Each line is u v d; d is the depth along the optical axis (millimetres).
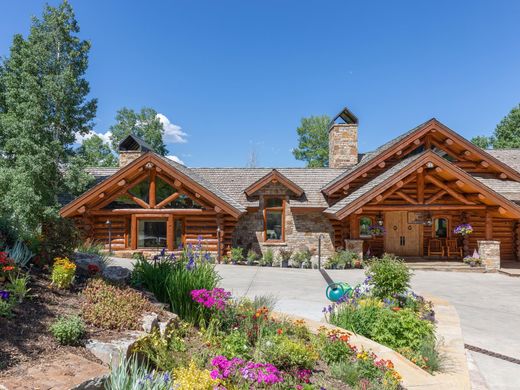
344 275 14477
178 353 4809
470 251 18719
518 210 15945
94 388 3475
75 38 18812
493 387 5684
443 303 10305
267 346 5070
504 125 43688
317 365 5277
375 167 19328
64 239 6695
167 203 17656
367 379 4867
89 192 16469
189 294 6301
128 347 4199
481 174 19766
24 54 18734
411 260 18547
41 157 17219
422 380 5242
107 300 5297
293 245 19578
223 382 3898
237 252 17609
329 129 24344
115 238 17625
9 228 6730
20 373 3402
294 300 10023
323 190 19516
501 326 8688
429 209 16844
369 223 19469
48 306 4875
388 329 6691
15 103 18547
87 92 19312
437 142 19797
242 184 21125
